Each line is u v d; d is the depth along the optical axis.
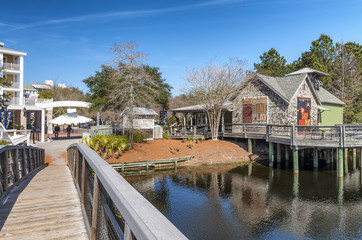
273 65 45.53
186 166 19.28
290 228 9.52
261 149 24.77
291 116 22.44
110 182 2.22
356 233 9.19
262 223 9.88
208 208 11.27
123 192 1.92
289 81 24.16
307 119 24.31
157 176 16.45
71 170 8.80
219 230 9.26
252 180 15.86
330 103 29.41
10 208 4.89
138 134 22.47
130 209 1.56
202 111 28.89
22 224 4.12
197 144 23.77
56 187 6.57
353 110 39.91
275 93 23.09
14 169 6.80
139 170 17.89
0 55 33.84
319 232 9.23
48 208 4.90
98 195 3.06
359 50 48.62
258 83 24.44
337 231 9.32
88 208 3.87
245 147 24.64
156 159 19.25
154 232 1.22
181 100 50.16
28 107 23.91
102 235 2.80
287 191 13.80
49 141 23.75
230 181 15.59
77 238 3.63
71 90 64.88
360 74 44.84
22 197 5.62
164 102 31.69
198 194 13.09
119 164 17.42
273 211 11.03
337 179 16.38
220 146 23.89
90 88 26.41
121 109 21.27
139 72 18.75
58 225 4.09
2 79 19.64
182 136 25.94
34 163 9.63
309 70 29.28
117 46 17.31
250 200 12.34
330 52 46.94
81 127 49.84
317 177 16.83
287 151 21.50
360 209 11.34
